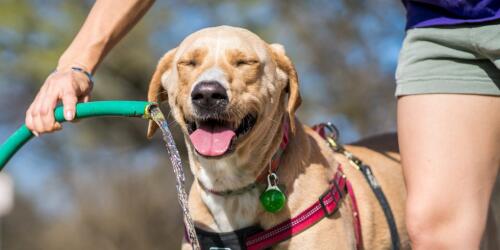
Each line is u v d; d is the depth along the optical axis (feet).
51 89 13.52
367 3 58.59
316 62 60.29
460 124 12.13
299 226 14.01
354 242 14.75
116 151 64.59
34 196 111.34
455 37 12.41
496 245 18.66
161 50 54.85
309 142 15.20
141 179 84.94
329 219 14.23
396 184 17.17
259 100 14.25
